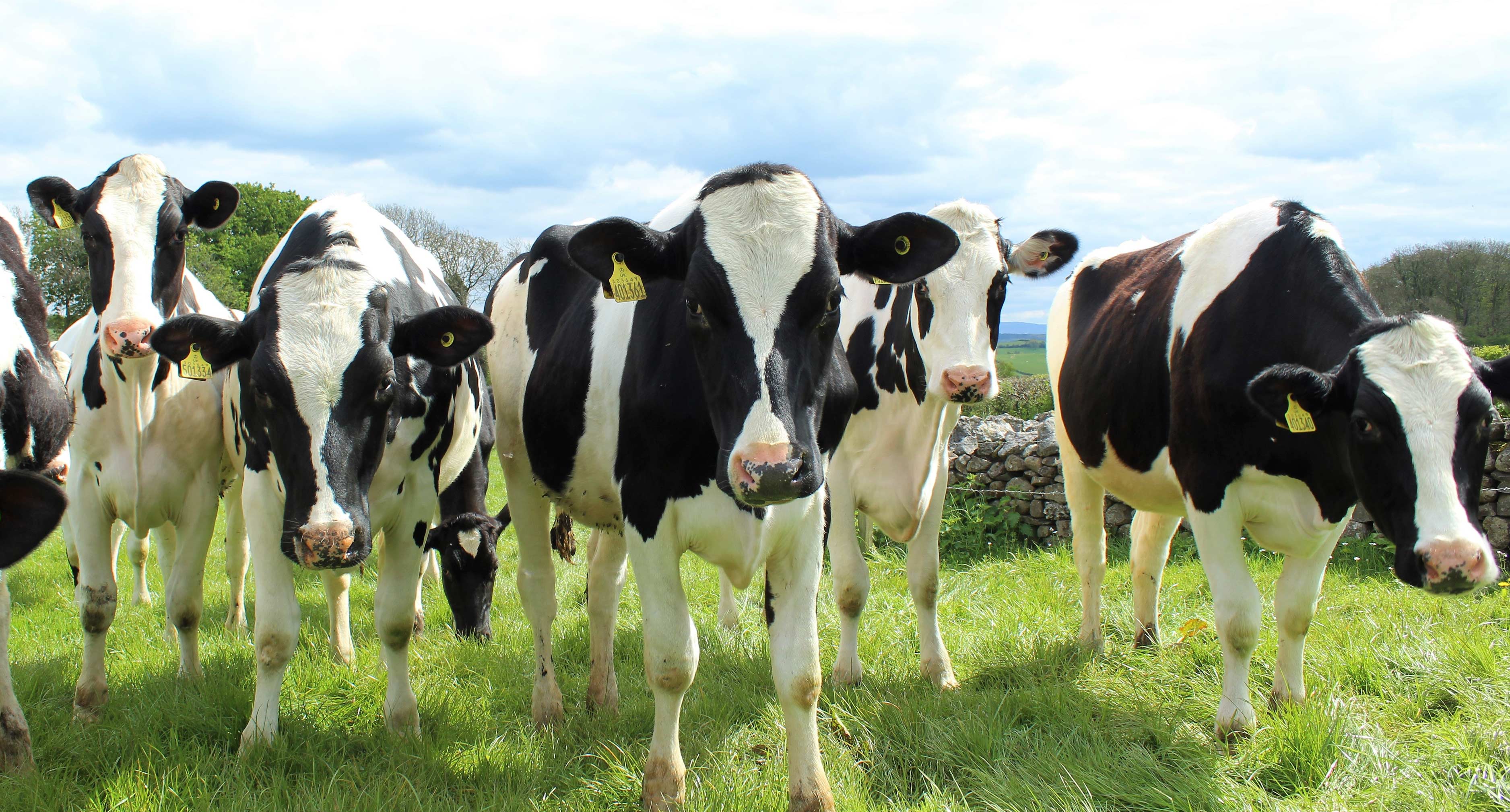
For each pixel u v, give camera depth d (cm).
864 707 429
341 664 498
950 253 327
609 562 461
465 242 3903
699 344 310
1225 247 432
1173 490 465
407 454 407
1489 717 390
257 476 385
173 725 405
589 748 407
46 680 480
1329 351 379
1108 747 379
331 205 468
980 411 1284
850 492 501
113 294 453
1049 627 557
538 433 422
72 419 453
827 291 307
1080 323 556
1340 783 346
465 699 452
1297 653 424
